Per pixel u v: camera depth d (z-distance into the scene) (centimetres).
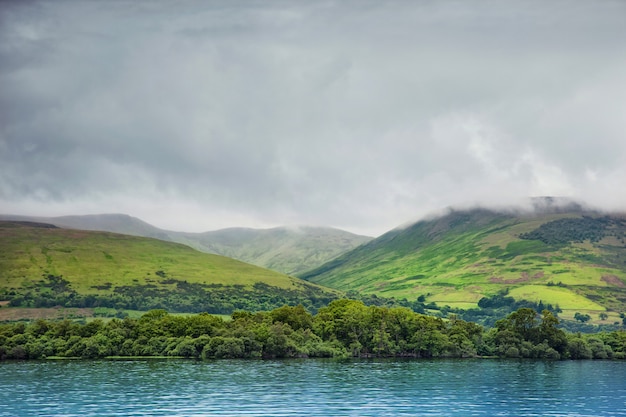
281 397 16525
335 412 14775
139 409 14875
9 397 16225
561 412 15262
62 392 16988
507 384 19588
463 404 16000
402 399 16500
